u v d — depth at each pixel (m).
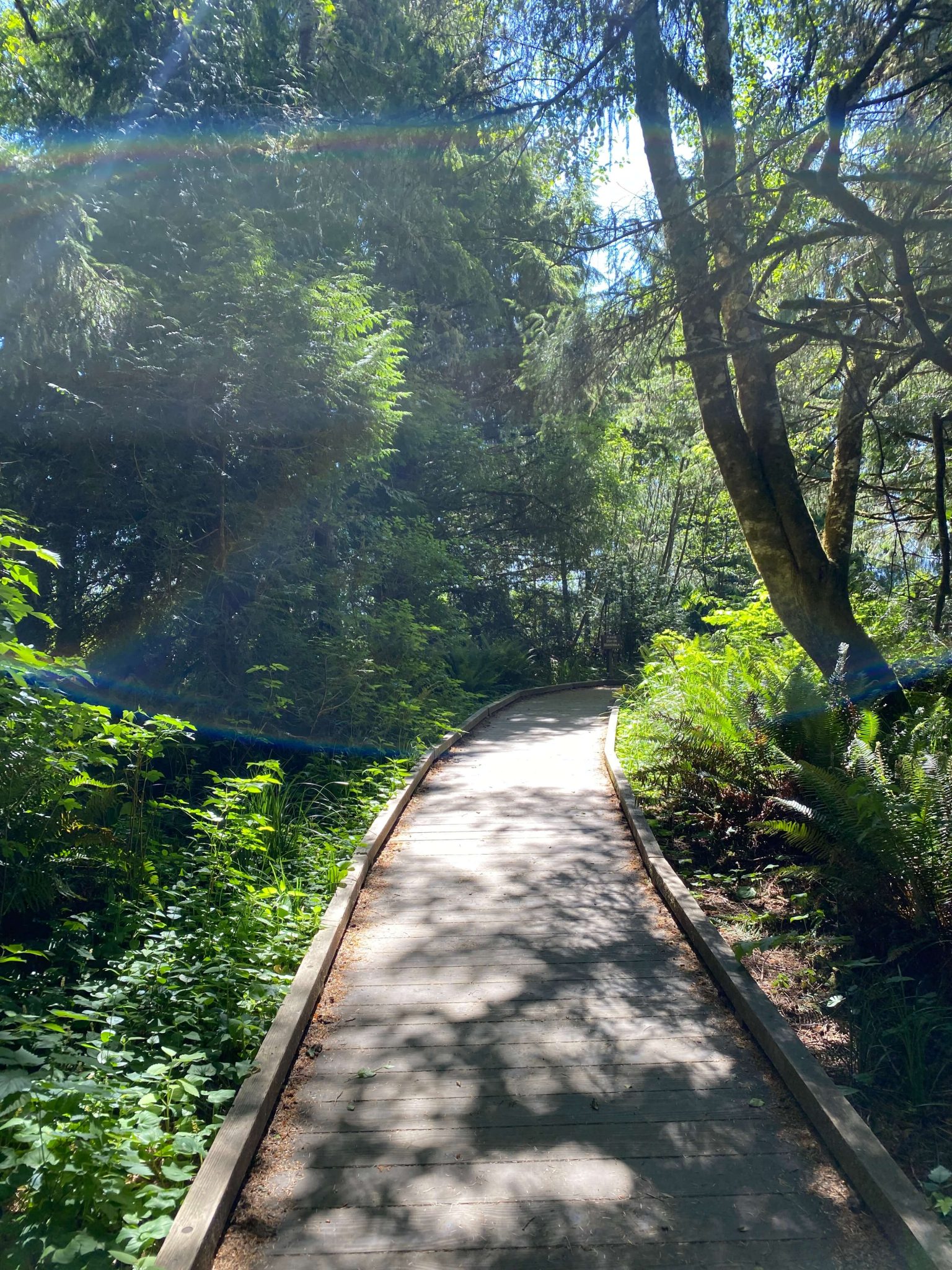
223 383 8.87
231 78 10.95
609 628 26.69
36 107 9.20
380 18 12.50
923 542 11.49
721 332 7.50
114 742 5.51
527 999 4.55
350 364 9.89
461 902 5.96
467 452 20.72
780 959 5.07
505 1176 3.14
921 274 6.19
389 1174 3.15
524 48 7.66
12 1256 2.59
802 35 6.30
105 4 10.16
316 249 13.22
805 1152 3.26
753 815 7.32
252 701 9.75
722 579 28.27
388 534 14.80
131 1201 2.75
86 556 9.12
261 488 9.85
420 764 10.02
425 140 9.52
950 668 8.09
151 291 9.04
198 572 9.25
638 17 6.90
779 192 6.50
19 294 7.24
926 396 8.22
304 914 5.55
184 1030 4.19
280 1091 3.68
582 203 8.54
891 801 5.16
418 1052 4.03
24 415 8.38
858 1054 4.00
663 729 9.78
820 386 9.31
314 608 11.52
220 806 6.40
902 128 6.35
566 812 8.41
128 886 5.83
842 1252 2.77
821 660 7.86
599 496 23.81
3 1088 2.83
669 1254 2.77
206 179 10.49
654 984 4.71
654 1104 3.59
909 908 5.11
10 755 4.85
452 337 20.00
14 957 4.28
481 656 19.34
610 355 7.84
